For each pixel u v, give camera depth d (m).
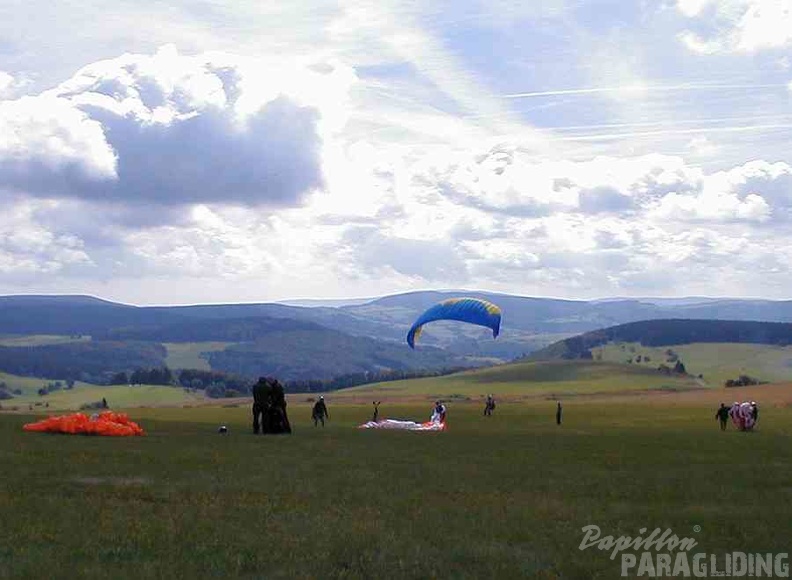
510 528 22.30
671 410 119.69
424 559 18.75
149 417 97.75
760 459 42.62
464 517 23.64
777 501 27.75
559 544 20.75
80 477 28.52
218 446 42.03
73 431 46.62
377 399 198.62
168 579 16.72
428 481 30.84
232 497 25.56
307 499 25.86
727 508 26.14
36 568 16.97
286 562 18.20
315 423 70.69
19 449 36.44
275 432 53.94
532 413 110.25
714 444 52.97
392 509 24.61
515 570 18.25
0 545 18.62
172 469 31.44
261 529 21.14
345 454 40.28
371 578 17.33
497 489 29.25
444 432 64.56
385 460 38.03
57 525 20.61
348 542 20.02
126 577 16.72
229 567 17.66
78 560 17.80
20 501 23.36
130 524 21.05
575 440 55.25
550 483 31.09
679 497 28.28
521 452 44.47
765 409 121.50
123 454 35.94
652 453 45.22
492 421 88.38
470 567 18.36
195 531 20.59
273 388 53.88
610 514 24.66
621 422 86.81
